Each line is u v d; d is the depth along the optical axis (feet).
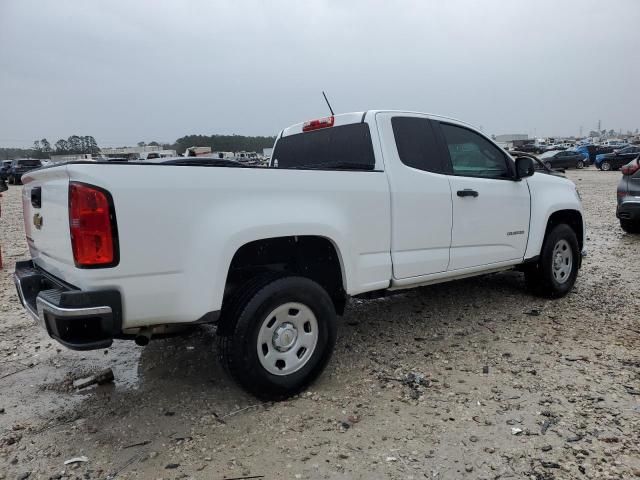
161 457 9.09
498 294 18.81
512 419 10.03
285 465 8.75
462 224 14.46
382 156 12.84
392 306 17.71
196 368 13.01
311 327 11.19
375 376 12.16
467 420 10.05
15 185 107.14
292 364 10.98
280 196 10.61
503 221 15.72
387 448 9.17
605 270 22.41
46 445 9.59
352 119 13.65
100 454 9.25
